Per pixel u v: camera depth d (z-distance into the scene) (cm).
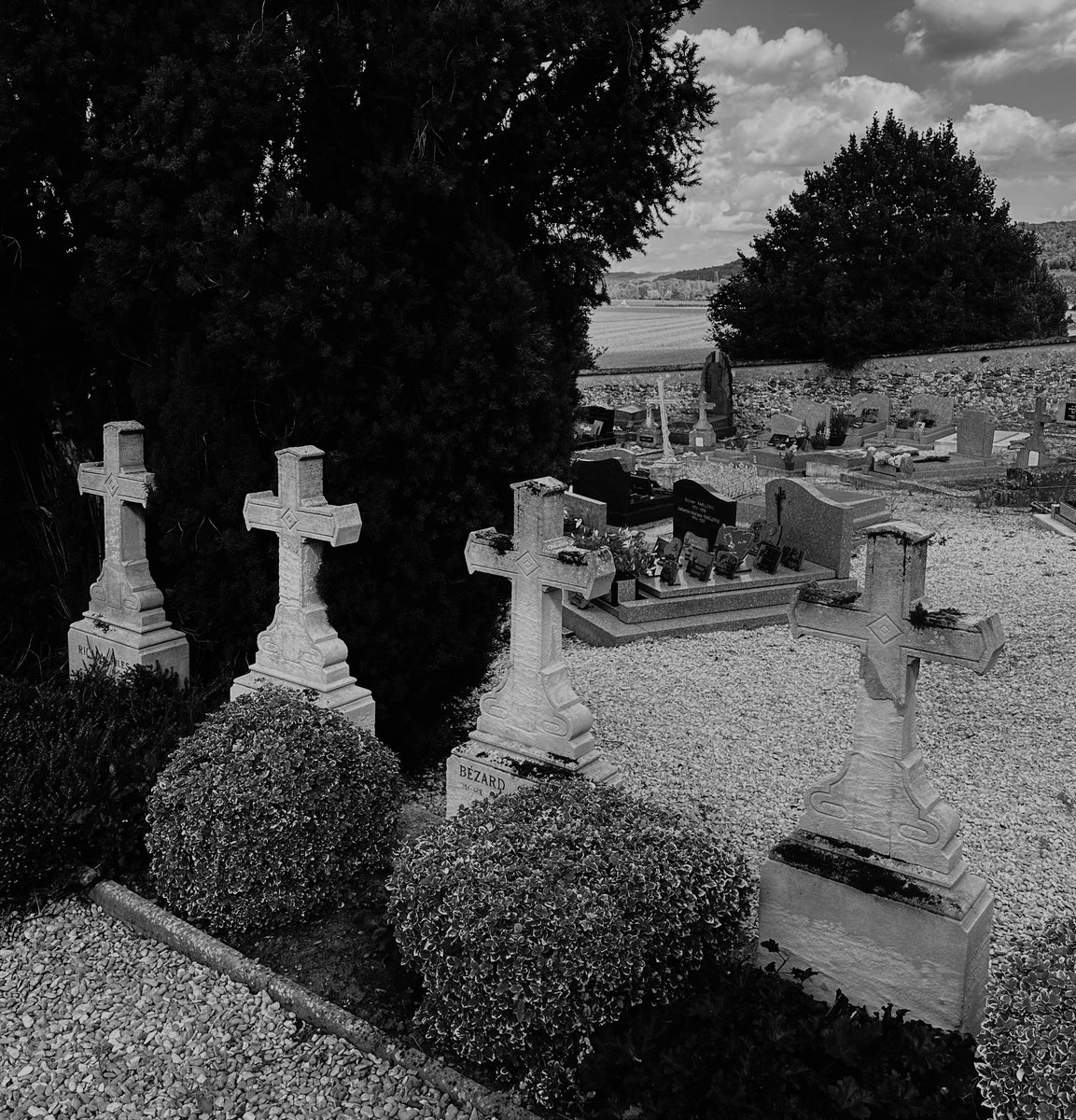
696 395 3625
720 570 1300
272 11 729
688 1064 408
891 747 481
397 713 819
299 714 628
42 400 929
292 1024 508
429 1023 471
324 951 559
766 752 869
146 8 739
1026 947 397
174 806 592
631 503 1788
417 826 684
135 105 732
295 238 680
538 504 644
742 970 475
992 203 3691
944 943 460
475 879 465
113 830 634
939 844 473
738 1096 388
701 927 483
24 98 726
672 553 1289
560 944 436
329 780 591
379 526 758
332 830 580
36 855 611
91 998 536
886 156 3678
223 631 836
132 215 730
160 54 729
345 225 710
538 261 863
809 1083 401
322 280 684
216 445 787
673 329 7538
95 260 796
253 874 560
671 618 1219
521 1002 426
